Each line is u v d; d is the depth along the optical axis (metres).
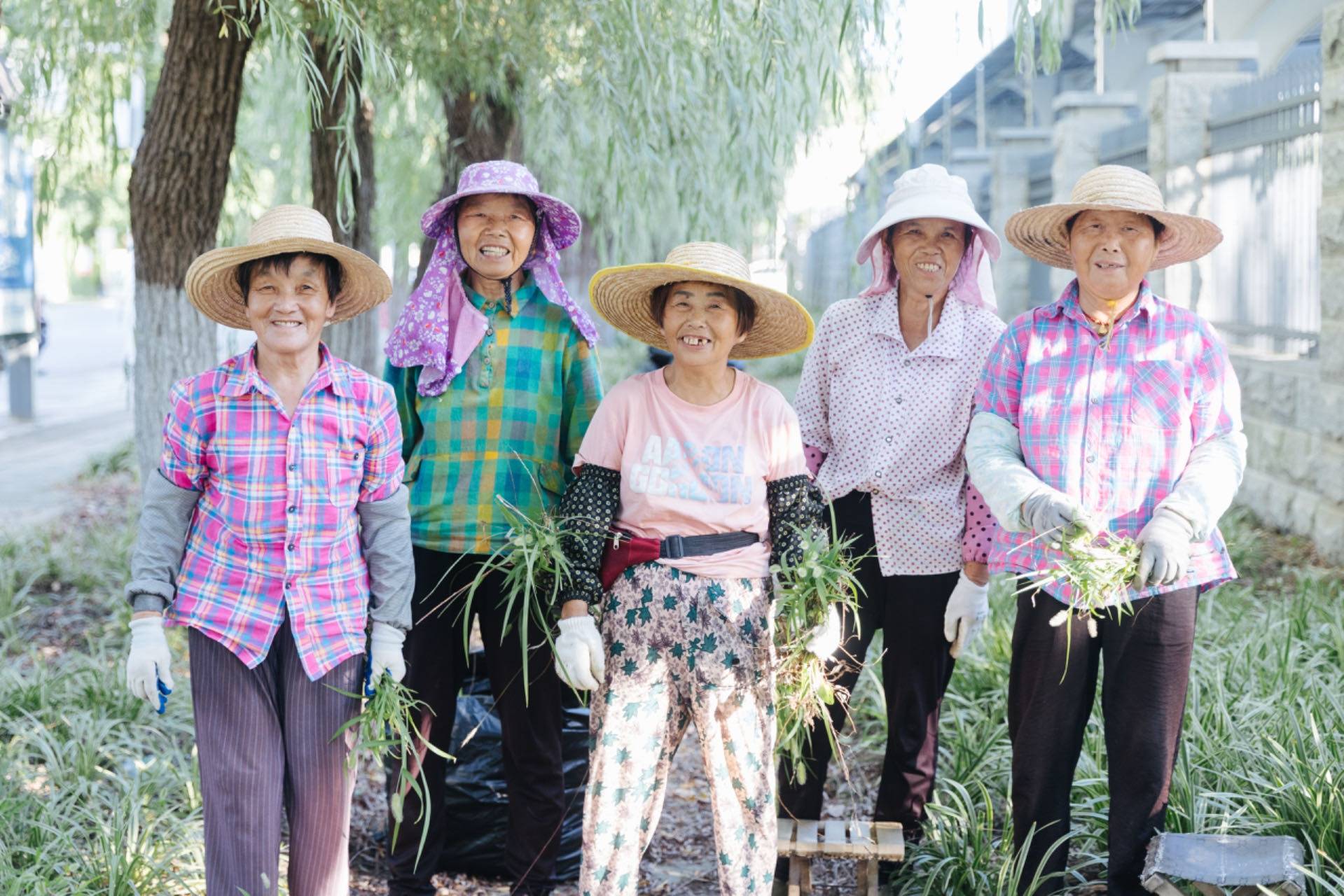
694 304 2.94
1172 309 3.06
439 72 5.94
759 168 5.78
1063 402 3.03
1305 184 7.61
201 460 2.83
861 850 3.26
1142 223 2.97
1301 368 7.58
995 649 4.98
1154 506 3.00
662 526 2.96
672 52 5.03
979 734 4.36
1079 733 3.14
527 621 3.15
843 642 3.42
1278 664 4.48
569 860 3.85
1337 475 6.86
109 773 4.03
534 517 3.32
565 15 5.32
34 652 5.56
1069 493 3.01
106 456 12.03
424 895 3.48
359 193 6.70
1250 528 7.77
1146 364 3.01
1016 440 3.12
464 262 3.38
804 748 3.46
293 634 2.82
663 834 4.28
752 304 3.04
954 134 18.14
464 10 5.18
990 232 3.25
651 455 2.97
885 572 3.39
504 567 3.12
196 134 5.56
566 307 3.40
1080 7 10.80
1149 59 8.89
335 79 5.01
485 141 7.12
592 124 6.32
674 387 3.05
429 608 3.35
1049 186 12.23
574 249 11.96
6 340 14.88
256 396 2.82
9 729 4.50
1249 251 8.35
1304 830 3.23
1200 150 8.69
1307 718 3.84
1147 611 2.99
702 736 2.95
